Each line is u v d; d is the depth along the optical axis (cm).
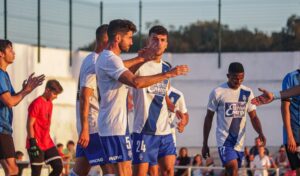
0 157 1268
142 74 1216
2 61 1258
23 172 2009
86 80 1134
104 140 1031
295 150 1191
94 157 1098
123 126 1030
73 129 3155
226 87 1463
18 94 1220
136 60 1095
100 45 1168
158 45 1209
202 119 3186
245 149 2419
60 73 3125
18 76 2966
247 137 3084
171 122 1470
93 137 1112
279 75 3180
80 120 1124
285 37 3303
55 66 3111
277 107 3097
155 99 1227
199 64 3212
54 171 1581
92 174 2034
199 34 4481
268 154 2561
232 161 1456
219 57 3197
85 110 1117
